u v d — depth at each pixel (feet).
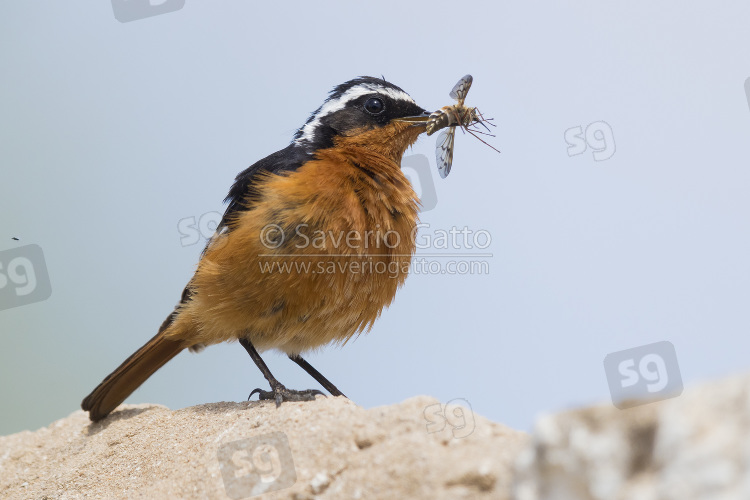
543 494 17.76
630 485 16.63
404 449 24.68
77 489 35.29
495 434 24.81
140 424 38.11
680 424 16.19
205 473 29.32
